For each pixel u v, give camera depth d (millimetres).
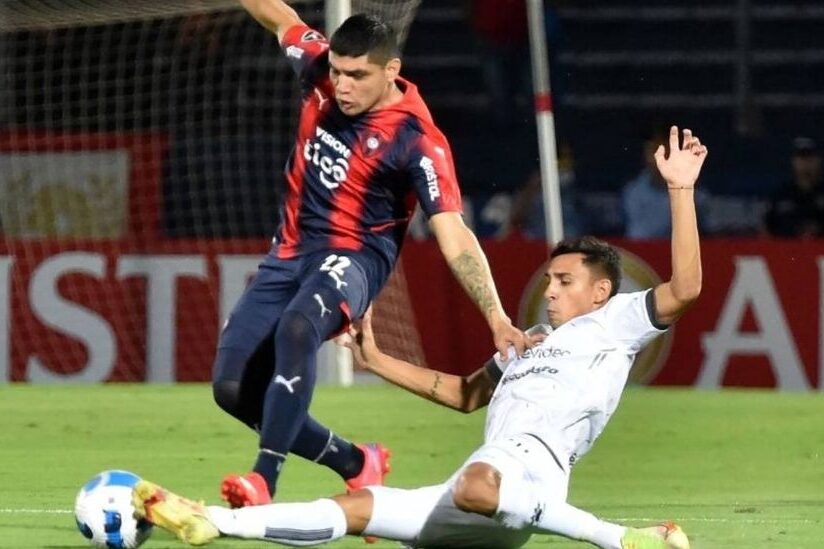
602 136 62031
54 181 47312
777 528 21234
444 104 62375
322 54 20406
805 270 44406
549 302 18141
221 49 54594
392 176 19672
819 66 63938
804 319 44344
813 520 22062
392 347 44375
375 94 19375
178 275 45125
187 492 24266
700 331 44719
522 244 44406
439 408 37938
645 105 62750
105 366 45156
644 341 17688
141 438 31594
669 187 17500
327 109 19906
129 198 47344
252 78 55094
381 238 19875
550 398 17219
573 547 19188
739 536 20469
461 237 18938
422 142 19547
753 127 61969
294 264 19781
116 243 45281
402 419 35594
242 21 53844
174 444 30703
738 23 62562
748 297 44531
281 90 55031
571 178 51750
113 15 41250
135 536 16406
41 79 54188
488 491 15945
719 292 44656
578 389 17281
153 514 15297
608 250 18156
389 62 19344
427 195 19281
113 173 47344
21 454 28797
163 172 48188
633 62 64000
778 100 63250
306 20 54375
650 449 31344
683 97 62969
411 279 44750
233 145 53656
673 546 16734
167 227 48656
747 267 44562
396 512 16375
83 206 47312
